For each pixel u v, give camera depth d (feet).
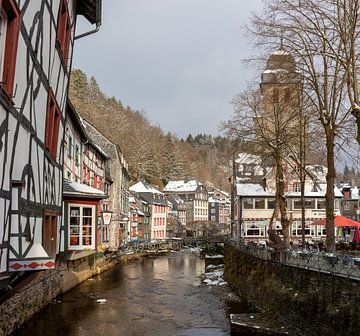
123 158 150.30
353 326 32.96
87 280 86.69
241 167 155.33
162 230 266.57
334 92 55.67
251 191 150.41
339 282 36.14
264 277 58.95
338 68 53.36
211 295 74.74
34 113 32.48
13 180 26.86
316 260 42.70
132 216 194.18
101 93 365.20
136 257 158.20
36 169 34.04
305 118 69.26
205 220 375.45
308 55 53.57
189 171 435.94
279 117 79.30
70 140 77.61
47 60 36.42
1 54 24.75
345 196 198.49
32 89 31.40
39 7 32.40
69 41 49.32
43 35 34.32
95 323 50.98
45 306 57.11
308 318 40.96
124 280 90.58
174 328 50.60
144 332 48.34
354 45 46.78
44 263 29.53
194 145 563.89
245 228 149.79
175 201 345.92
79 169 87.81
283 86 60.18
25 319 47.60
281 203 79.77
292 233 151.43
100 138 135.44
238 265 78.54
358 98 46.14
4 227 24.91
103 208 116.98
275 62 58.54
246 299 67.87
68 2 47.24
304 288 44.01
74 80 306.14
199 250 212.84
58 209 48.75
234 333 47.21
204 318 56.34
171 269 120.47
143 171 305.53
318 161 84.89
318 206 153.58
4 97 24.22
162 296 72.59
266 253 60.44
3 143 24.49
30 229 32.14
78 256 68.59
